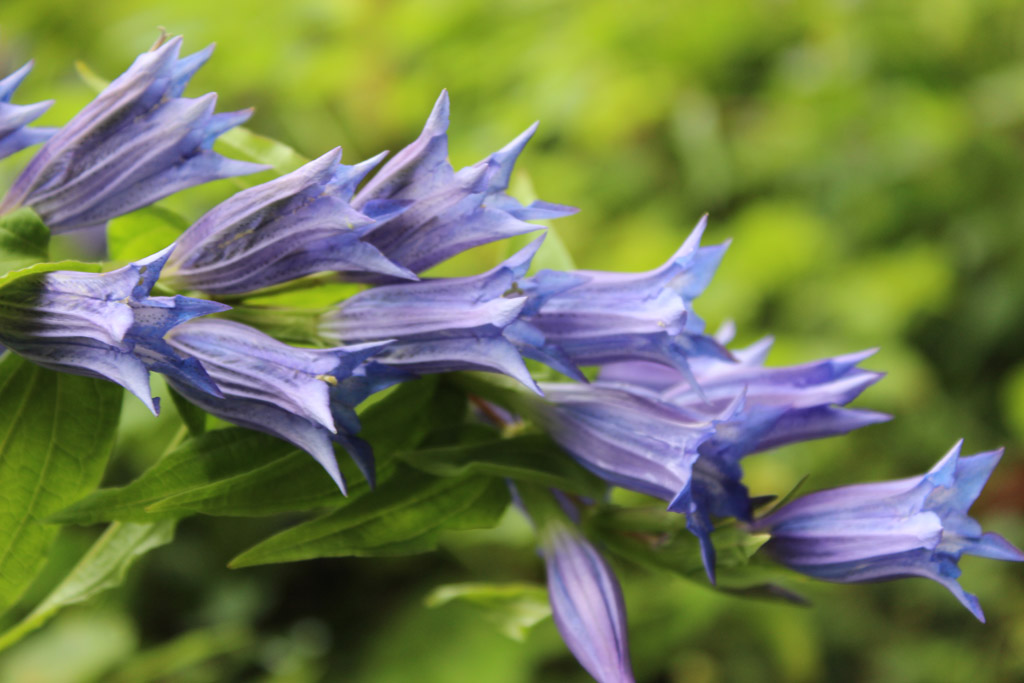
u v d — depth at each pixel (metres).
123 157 0.48
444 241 0.47
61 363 0.46
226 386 0.46
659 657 0.98
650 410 0.48
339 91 1.14
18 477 0.48
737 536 0.48
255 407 0.46
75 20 1.13
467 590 0.54
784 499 0.48
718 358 0.47
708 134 1.10
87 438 0.48
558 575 0.49
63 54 1.12
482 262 1.00
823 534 0.48
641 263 1.04
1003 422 1.11
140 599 1.08
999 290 1.11
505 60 1.13
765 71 1.18
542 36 1.13
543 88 1.08
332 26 1.14
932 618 1.09
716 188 1.10
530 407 0.49
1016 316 1.10
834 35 1.15
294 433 0.46
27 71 0.48
